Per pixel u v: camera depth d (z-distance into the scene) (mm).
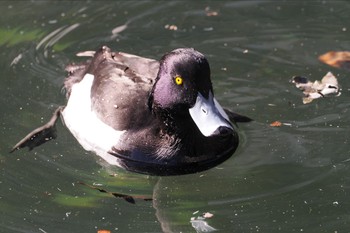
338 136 11250
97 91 11555
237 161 10969
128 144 11016
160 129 10969
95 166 10992
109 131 11148
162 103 10711
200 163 11008
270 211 9758
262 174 10594
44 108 12227
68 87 12469
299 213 9672
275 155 10977
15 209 10023
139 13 14609
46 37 14086
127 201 10188
